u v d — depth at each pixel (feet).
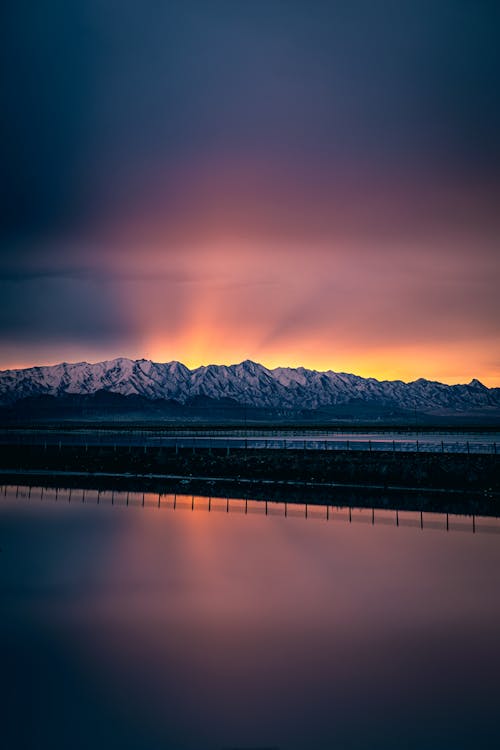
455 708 77.25
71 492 250.98
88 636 98.37
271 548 151.23
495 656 90.27
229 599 114.52
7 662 90.07
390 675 85.30
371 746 70.03
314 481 265.13
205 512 201.05
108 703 78.74
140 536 165.68
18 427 631.15
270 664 88.69
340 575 128.16
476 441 424.87
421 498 221.46
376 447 380.17
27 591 119.75
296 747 69.82
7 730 73.51
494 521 179.83
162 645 95.30
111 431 580.71
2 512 204.44
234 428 579.48
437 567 132.98
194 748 69.82
